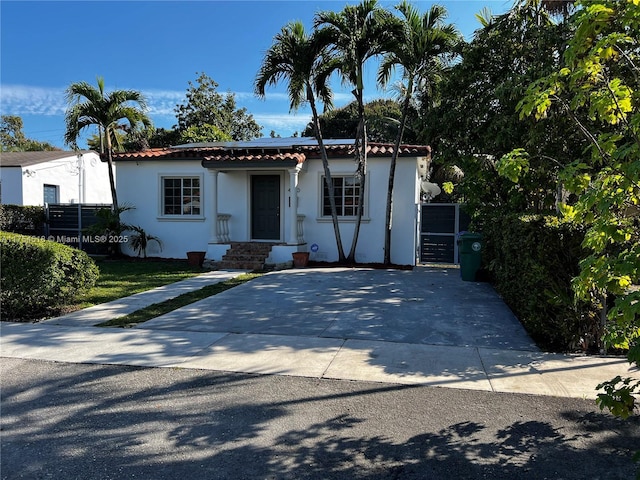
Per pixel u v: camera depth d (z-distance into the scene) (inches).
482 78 411.8
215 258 534.0
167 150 634.8
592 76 141.5
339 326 261.3
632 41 128.8
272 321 273.3
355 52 460.8
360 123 497.0
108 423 146.5
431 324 264.4
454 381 178.4
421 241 539.5
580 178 140.6
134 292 365.1
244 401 161.6
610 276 124.4
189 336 242.7
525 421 145.3
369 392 168.4
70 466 122.7
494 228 370.0
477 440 133.9
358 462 123.3
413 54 455.5
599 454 126.3
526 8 378.3
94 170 1012.5
